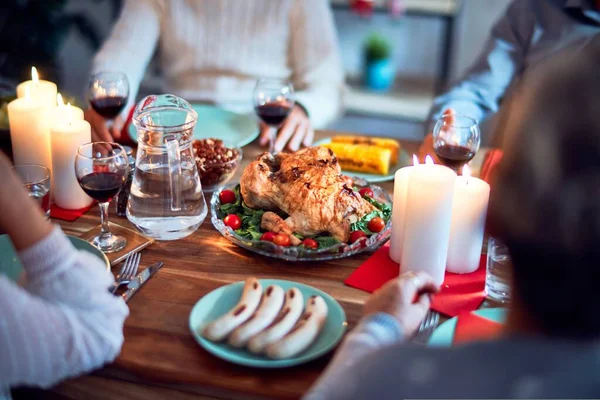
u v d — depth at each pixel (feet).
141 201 3.87
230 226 3.91
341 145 4.99
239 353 2.88
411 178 3.30
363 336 2.59
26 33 10.43
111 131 5.47
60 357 2.64
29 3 10.27
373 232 3.89
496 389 1.77
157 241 3.96
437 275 3.47
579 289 1.81
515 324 1.98
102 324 2.79
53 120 4.44
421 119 11.25
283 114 5.03
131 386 3.07
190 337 3.09
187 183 3.87
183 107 3.92
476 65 6.98
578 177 1.76
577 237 1.77
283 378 2.82
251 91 7.58
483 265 3.78
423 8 11.41
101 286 2.85
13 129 4.41
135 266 3.62
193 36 7.57
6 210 2.62
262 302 3.10
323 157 4.12
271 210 4.07
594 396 1.70
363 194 4.26
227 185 4.51
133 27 7.33
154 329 3.14
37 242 2.68
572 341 1.82
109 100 5.03
